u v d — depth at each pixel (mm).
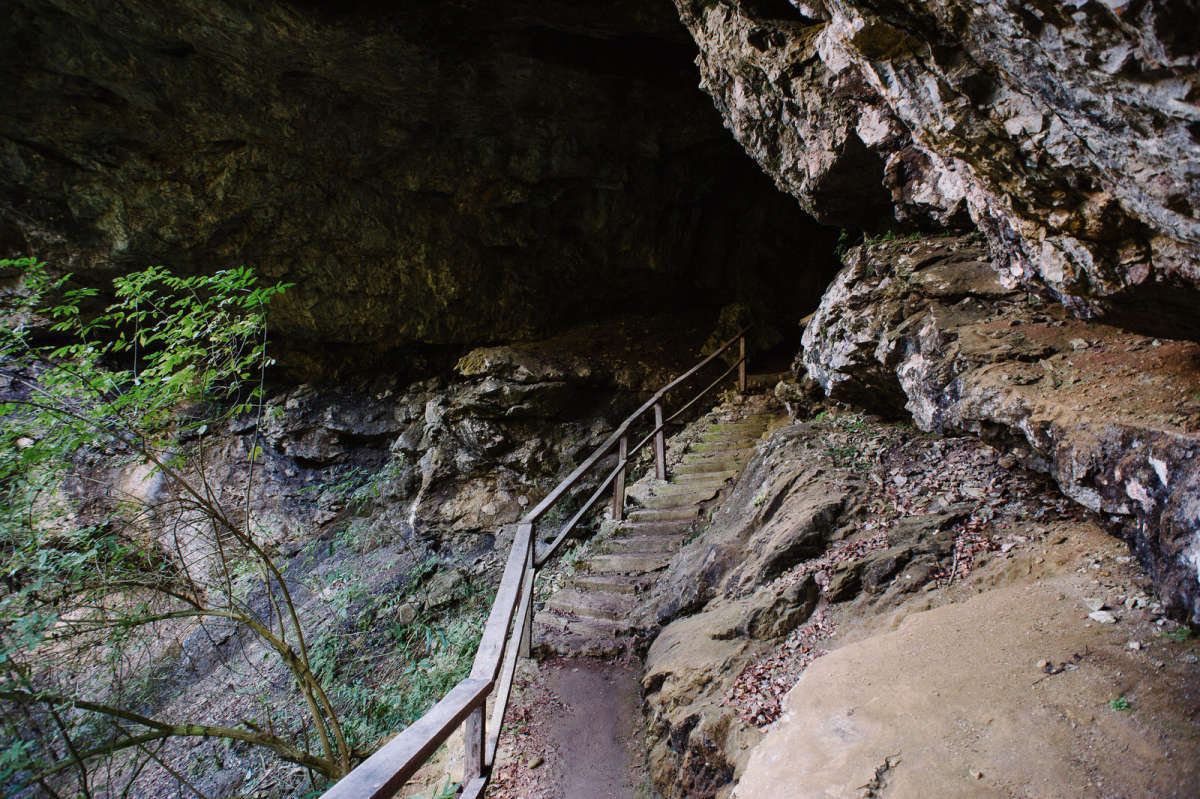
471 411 8789
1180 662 2123
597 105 8117
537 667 4453
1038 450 3043
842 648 2865
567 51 7469
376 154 8266
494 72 7391
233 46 6562
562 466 8578
